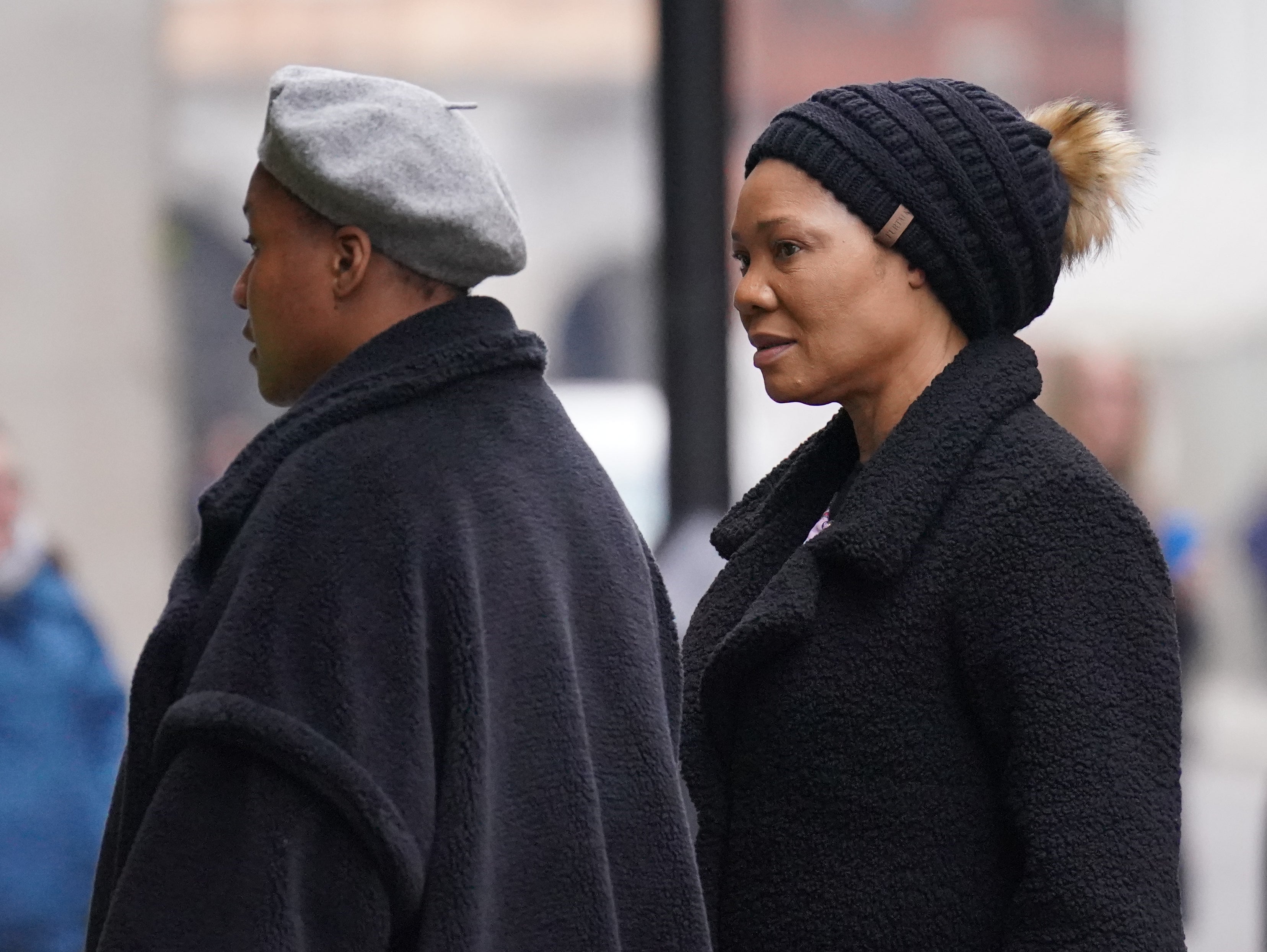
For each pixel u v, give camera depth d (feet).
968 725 23.70
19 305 85.56
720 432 65.10
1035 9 233.96
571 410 206.08
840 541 23.81
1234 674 171.22
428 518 20.95
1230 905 90.53
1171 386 168.14
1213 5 233.35
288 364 22.44
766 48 225.97
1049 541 23.34
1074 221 26.32
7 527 51.16
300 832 19.92
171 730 20.11
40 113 86.02
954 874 23.53
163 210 89.97
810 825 24.08
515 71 209.56
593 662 22.03
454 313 22.08
